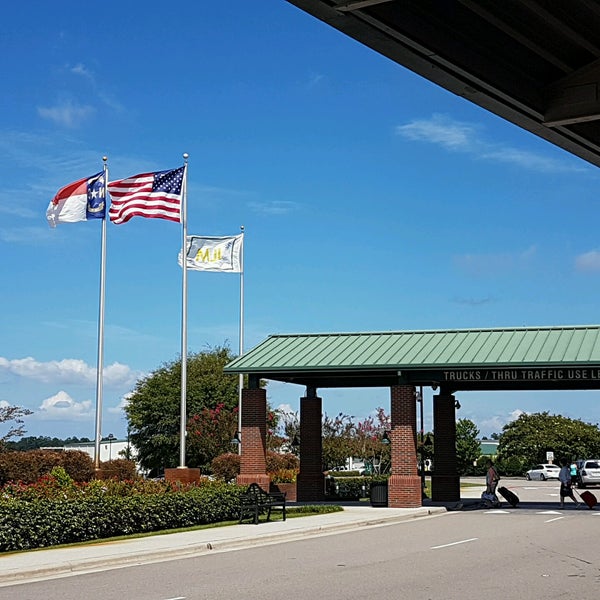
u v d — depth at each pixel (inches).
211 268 1533.0
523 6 246.7
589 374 1222.3
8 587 553.0
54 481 992.2
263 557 709.3
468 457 3521.2
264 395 1357.0
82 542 789.9
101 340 1422.2
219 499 1013.8
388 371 1305.4
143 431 2741.1
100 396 1418.6
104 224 1397.6
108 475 1408.7
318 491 1471.5
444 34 247.1
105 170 1385.3
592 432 3661.4
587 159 319.0
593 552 724.0
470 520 1111.0
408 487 1269.7
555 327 1334.9
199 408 2664.9
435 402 1486.2
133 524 871.7
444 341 1344.7
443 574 587.5
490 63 265.7
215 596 500.4
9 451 1401.3
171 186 1349.7
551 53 272.5
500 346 1285.7
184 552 745.0
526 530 951.0
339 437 2348.7
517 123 295.0
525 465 3565.5
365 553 731.4
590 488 2309.3
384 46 242.2
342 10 220.4
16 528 726.5
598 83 279.6
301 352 1375.5
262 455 1341.0
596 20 260.2
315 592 510.6
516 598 481.4
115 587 543.5
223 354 2888.8
